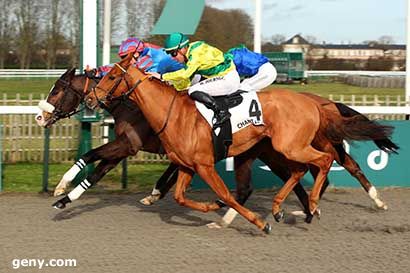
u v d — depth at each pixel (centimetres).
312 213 847
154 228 828
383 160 1155
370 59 5262
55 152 1434
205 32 2850
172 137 781
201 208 820
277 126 798
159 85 793
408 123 1160
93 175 866
